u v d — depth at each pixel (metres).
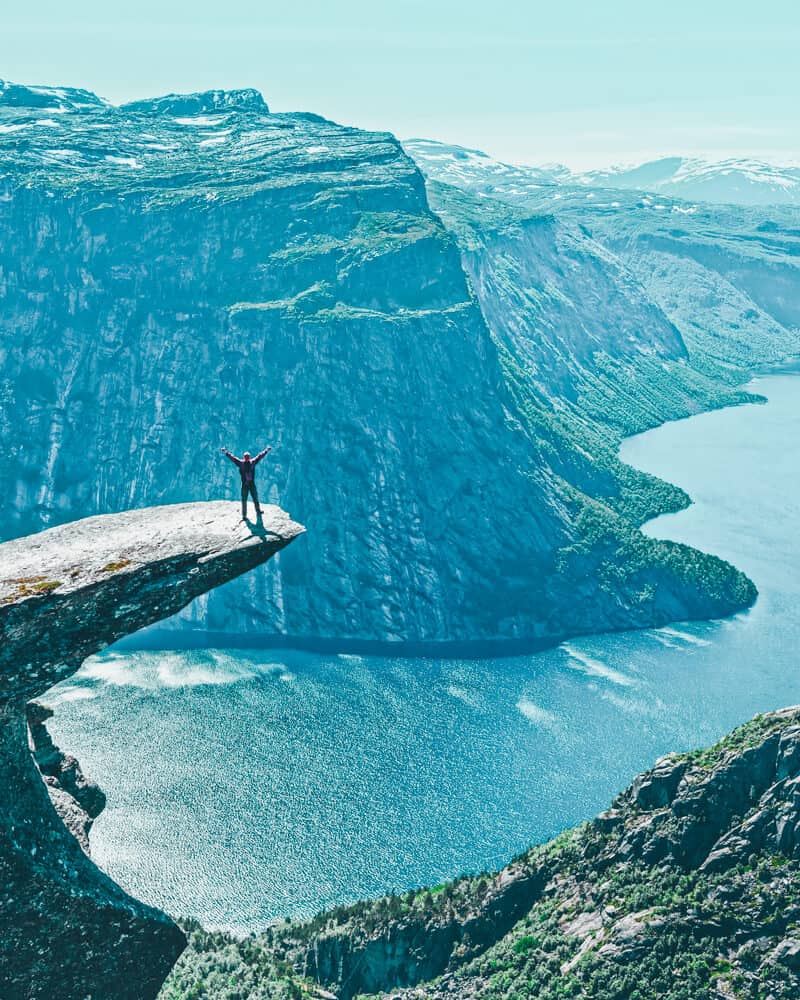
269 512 60.03
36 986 52.75
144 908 56.34
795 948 120.12
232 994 134.38
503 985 135.75
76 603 51.66
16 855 51.41
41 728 70.31
